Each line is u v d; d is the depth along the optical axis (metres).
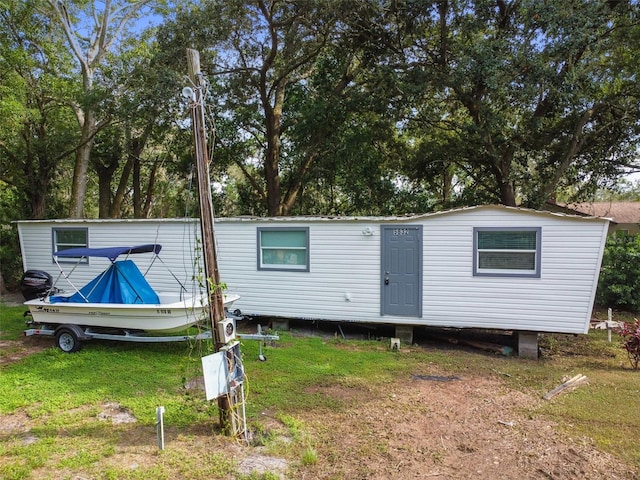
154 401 5.07
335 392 5.51
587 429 4.55
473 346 7.94
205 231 4.15
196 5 16.23
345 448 4.05
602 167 14.05
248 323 9.66
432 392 5.57
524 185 13.70
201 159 4.17
